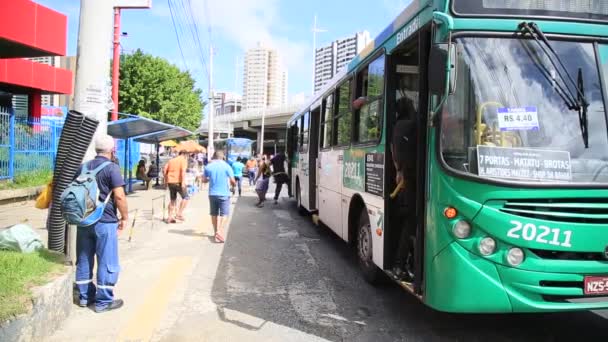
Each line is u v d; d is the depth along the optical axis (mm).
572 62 4254
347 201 7598
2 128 13859
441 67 4047
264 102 53656
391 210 5613
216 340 4715
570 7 4332
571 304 3982
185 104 40469
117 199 5242
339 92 8586
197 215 13211
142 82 36969
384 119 5746
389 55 5758
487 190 3975
